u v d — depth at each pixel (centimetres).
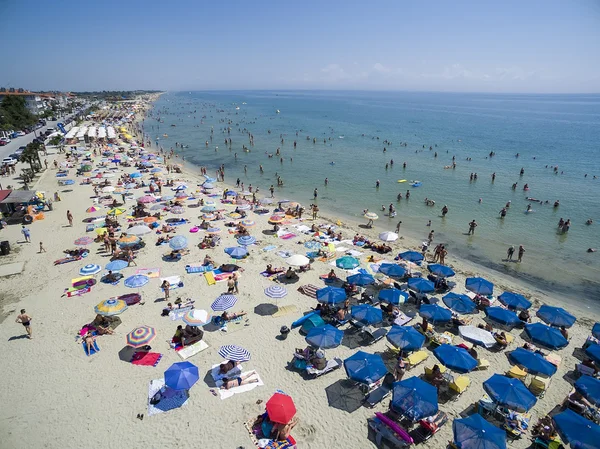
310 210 3872
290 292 2139
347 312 1934
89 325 1770
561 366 1653
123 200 3684
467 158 6706
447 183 5012
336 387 1458
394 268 2192
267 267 2373
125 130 8931
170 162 6319
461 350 1454
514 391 1241
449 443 1228
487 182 5088
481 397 1436
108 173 4762
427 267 2472
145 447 1187
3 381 1445
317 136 9562
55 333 1727
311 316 1770
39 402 1354
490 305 2062
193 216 3400
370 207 4031
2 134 7681
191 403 1359
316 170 5759
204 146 7975
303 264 2173
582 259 2888
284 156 6875
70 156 5988
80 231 2958
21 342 1664
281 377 1500
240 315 1888
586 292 2417
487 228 3478
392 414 1319
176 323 1816
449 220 3672
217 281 2225
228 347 1512
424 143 8569
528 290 2408
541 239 3253
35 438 1214
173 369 1338
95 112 14500
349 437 1241
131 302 1959
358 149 7619
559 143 8788
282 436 1213
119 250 2591
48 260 2453
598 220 3703
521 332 1875
